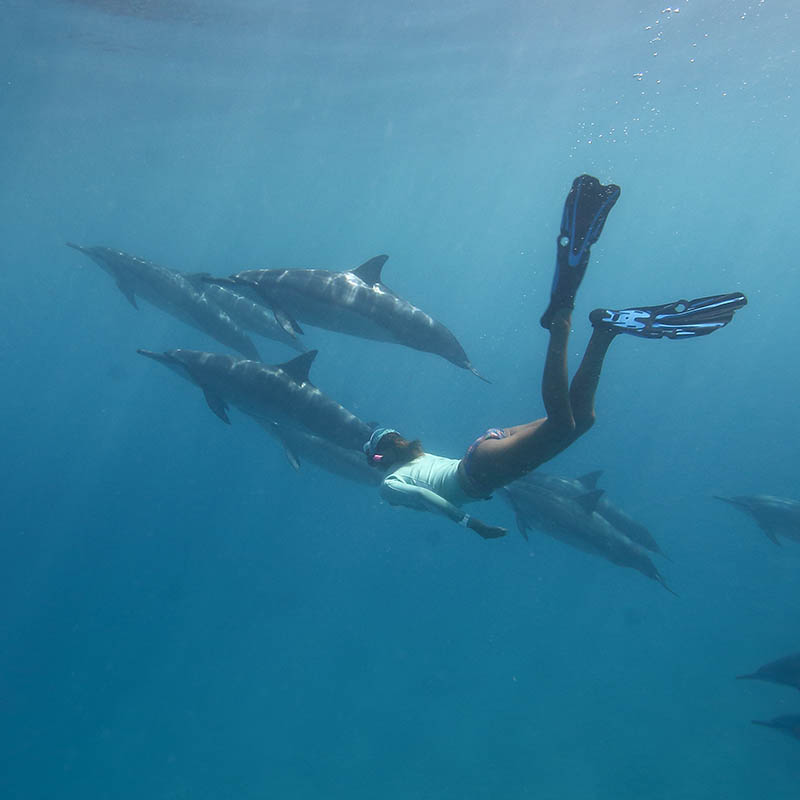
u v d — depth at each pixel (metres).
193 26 20.48
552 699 19.36
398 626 25.95
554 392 1.99
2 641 28.97
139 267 12.46
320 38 21.88
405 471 2.91
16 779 20.45
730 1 19.98
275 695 22.64
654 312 2.03
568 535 9.80
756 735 15.99
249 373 8.47
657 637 21.83
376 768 17.42
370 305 8.85
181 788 18.33
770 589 23.20
